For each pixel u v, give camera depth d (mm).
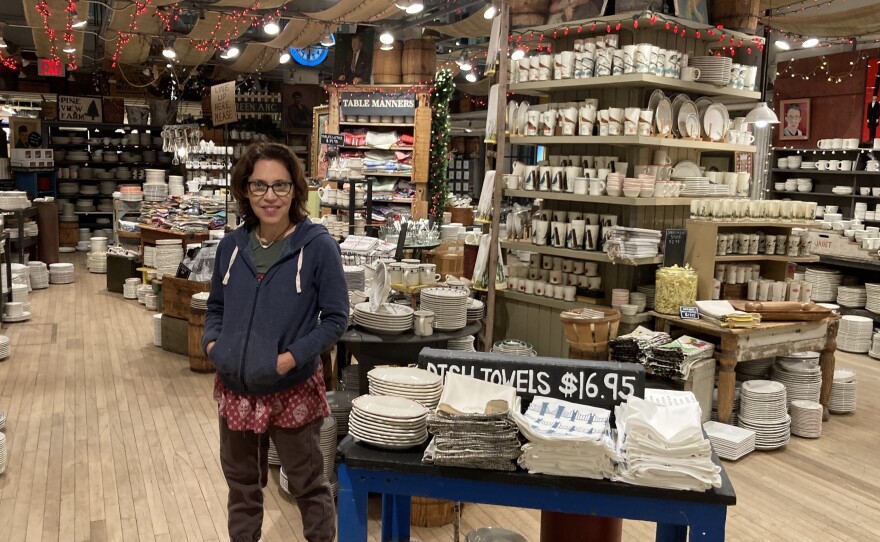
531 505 2305
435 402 2676
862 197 10250
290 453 2918
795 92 11477
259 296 2793
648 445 2230
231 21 11812
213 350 2807
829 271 9266
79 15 11180
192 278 7266
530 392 2670
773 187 11523
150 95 19359
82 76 19578
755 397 5145
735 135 6145
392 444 2424
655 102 5531
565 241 5949
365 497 2408
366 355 4145
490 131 6246
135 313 9117
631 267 5727
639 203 5371
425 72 10719
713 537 2207
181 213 9961
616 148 5859
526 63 6020
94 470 4449
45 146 14531
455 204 14820
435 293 4328
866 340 8164
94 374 6473
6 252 8555
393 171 10727
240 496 2980
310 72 20375
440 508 3857
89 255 12391
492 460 2285
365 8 10336
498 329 6457
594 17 5508
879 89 10391
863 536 3943
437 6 12766
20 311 8492
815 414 5406
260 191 2766
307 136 17062
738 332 5055
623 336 5023
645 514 2238
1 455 4359
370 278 5129
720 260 5590
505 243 6336
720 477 2264
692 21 5496
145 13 11156
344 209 10461
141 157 15258
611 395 2607
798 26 10039
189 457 4672
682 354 4781
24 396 5824
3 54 15430
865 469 4871
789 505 4285
